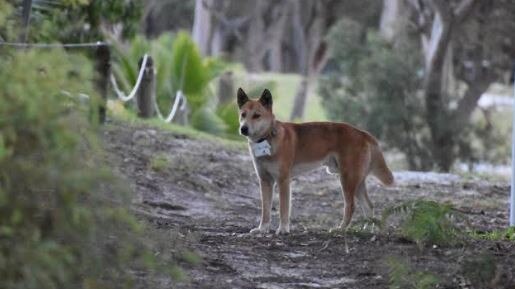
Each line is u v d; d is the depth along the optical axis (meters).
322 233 12.09
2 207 6.67
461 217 11.76
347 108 31.92
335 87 32.81
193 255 8.57
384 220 11.45
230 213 14.97
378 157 13.05
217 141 21.78
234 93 30.03
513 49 35.56
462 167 31.56
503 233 12.62
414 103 31.30
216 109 28.39
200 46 47.41
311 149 12.50
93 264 7.32
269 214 12.28
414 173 21.09
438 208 11.19
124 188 7.30
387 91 31.64
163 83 26.17
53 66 7.04
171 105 26.06
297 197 17.28
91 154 7.21
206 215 14.52
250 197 16.81
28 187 6.77
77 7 21.25
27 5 17.25
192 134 21.78
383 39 33.19
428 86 31.91
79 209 6.83
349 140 12.70
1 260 6.59
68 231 6.95
